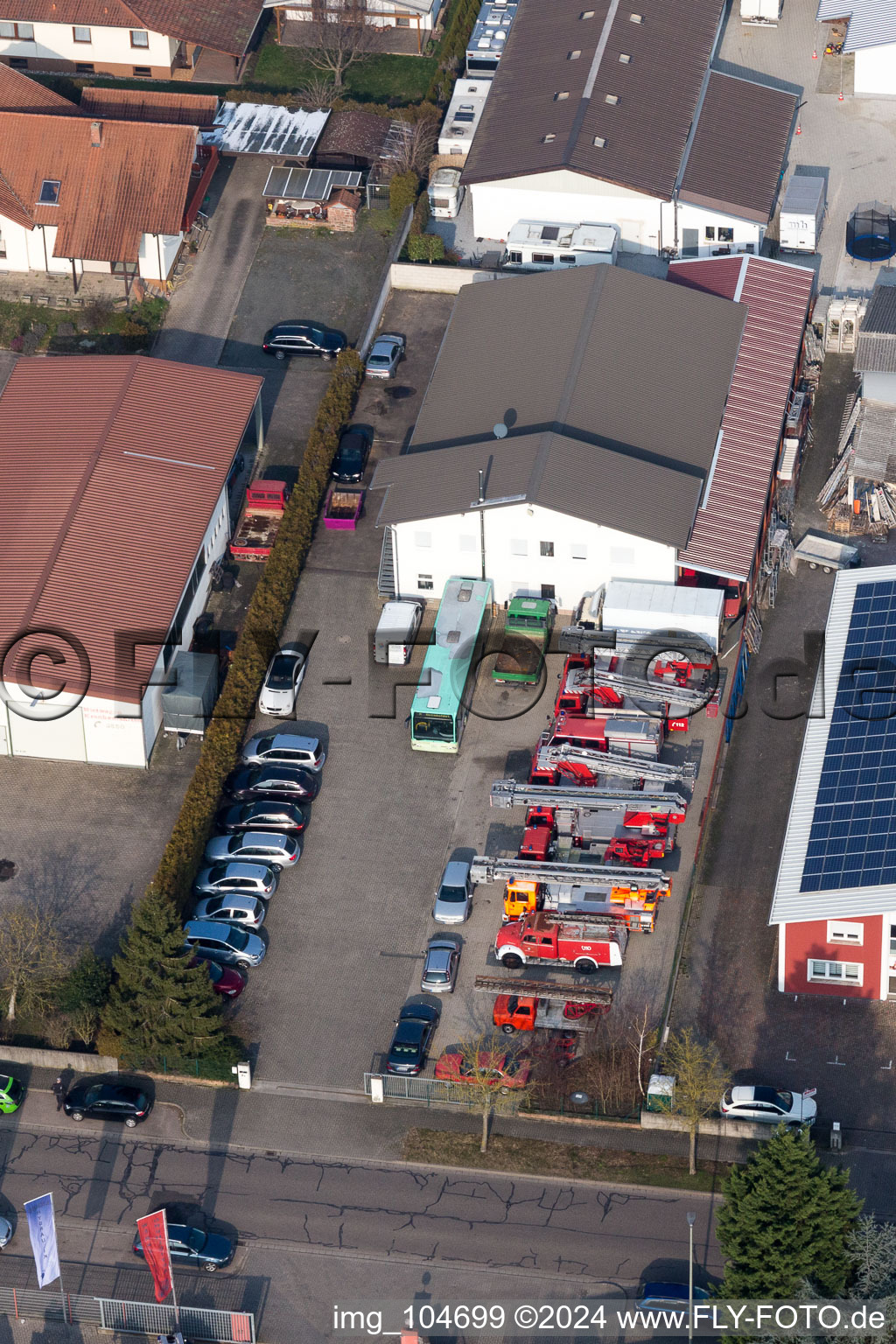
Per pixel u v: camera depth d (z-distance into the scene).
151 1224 73.19
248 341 117.31
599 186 119.00
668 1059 81.56
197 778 92.44
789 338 110.69
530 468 98.12
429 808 93.25
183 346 116.75
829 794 87.56
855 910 81.50
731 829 91.69
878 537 105.69
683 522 97.31
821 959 83.88
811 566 104.38
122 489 100.75
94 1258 77.44
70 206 117.88
